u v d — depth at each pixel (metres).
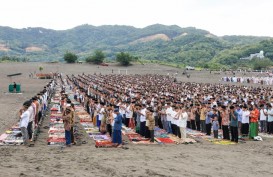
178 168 13.05
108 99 25.81
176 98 30.86
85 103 32.03
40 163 13.05
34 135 19.55
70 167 12.52
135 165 13.22
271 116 23.06
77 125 24.16
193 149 17.36
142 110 20.77
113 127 17.58
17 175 11.23
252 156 15.95
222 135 21.89
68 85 65.00
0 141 17.78
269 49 198.50
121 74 100.56
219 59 192.50
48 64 120.94
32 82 70.50
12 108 32.88
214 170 13.02
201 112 23.19
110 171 12.12
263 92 44.00
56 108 32.72
